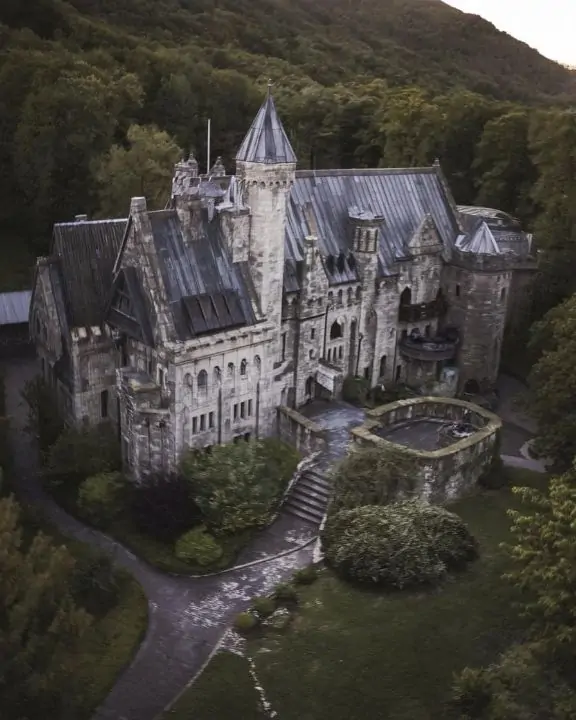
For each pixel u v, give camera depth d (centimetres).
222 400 6538
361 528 5575
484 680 4278
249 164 6431
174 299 6266
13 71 12388
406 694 4475
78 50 14938
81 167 11725
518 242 10631
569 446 6750
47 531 5972
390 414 7175
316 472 6600
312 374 7750
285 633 5022
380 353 8506
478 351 8938
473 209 11825
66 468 6400
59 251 6769
